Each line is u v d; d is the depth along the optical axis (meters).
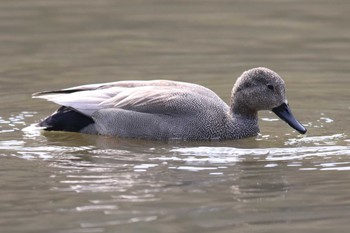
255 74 15.59
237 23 25.16
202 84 18.95
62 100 15.43
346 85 18.83
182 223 10.98
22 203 11.82
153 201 11.86
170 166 13.56
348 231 10.72
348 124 16.16
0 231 10.77
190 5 27.53
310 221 11.09
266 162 13.80
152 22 25.25
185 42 22.95
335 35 23.52
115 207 11.61
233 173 13.19
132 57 21.39
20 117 16.64
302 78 19.44
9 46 22.67
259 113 17.58
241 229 10.80
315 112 16.98
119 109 15.30
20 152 14.42
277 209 11.56
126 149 14.60
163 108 15.23
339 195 12.09
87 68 20.39
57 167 13.53
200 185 12.59
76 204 11.75
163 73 19.86
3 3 27.53
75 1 28.03
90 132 15.52
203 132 15.25
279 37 23.42
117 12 26.48
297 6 27.19
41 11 26.53
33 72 20.08
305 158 14.03
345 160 13.88
